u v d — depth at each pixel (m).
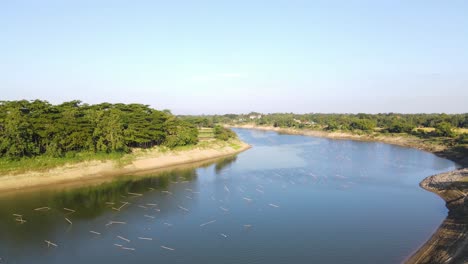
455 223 49.97
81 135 88.44
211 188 74.50
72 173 82.31
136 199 65.31
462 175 80.44
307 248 43.47
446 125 168.12
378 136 196.25
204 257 40.97
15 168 75.88
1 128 79.38
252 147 158.25
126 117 108.81
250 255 41.44
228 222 53.06
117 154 96.56
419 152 140.25
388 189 74.44
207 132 181.25
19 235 47.28
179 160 110.38
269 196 68.19
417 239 46.06
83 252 42.28
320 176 88.06
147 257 41.00
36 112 87.88
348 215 56.38
